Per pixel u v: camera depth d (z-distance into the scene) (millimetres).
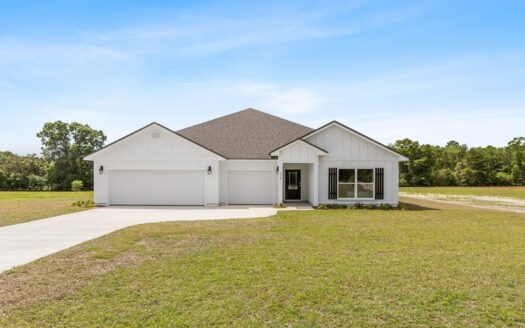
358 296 5566
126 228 12219
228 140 23500
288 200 23344
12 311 4965
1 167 53188
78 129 54062
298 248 8969
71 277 6531
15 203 22797
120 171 20844
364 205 20219
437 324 4590
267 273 6762
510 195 36438
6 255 8273
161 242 9781
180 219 14805
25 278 6480
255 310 4988
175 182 20891
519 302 5355
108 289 5859
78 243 9641
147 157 20656
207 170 20656
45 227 12516
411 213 17203
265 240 10039
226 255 8195
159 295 5570
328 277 6520
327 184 20797
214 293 5668
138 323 4547
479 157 62688
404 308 5105
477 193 40156
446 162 67688
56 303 5262
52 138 53844
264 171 21766
